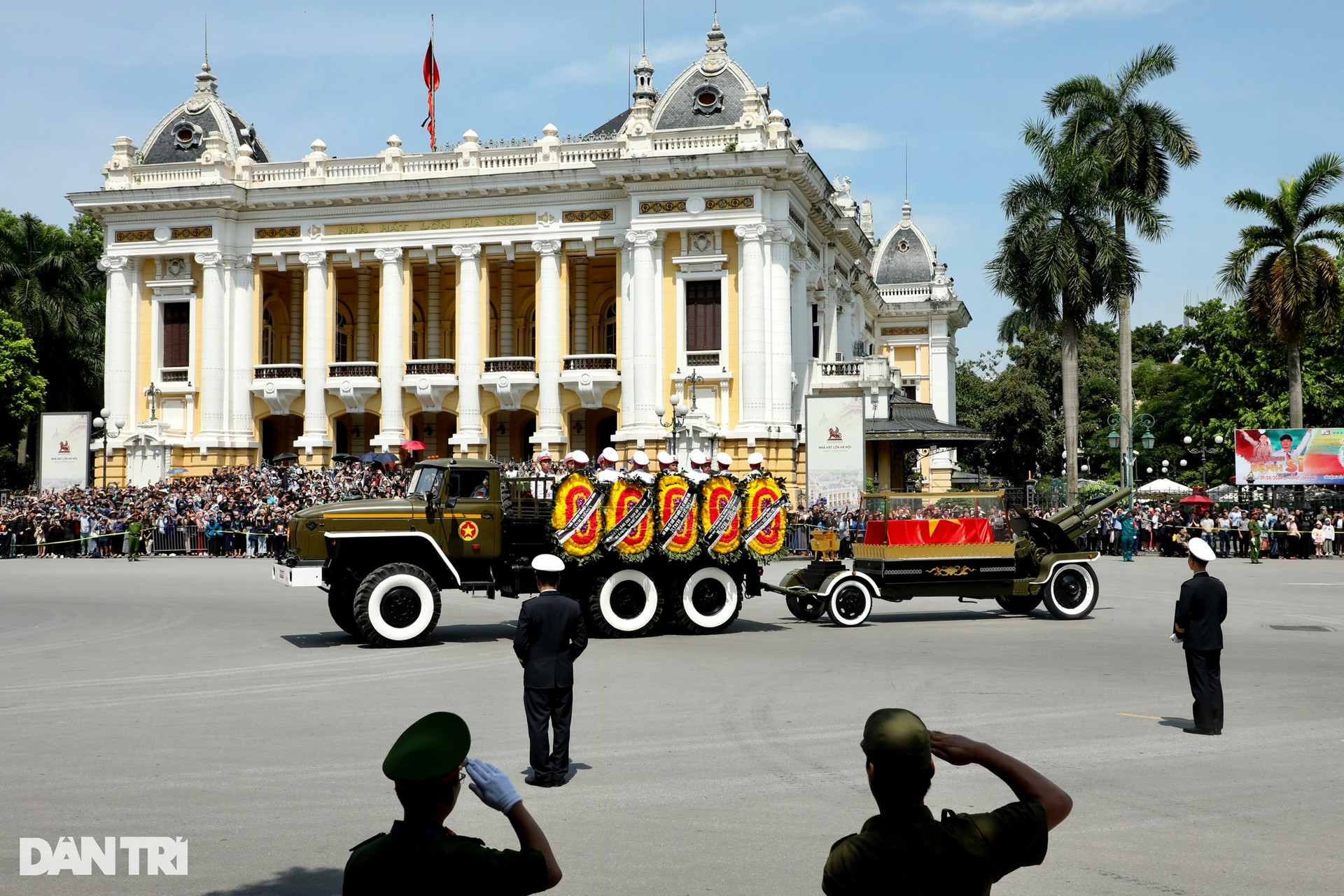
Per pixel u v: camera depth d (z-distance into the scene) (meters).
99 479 55.53
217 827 8.95
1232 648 19.48
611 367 53.44
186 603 26.53
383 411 54.78
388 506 20.94
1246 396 63.03
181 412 55.75
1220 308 64.62
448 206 54.19
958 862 4.11
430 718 4.25
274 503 45.03
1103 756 11.36
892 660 18.09
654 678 16.28
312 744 11.88
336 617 21.00
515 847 8.35
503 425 57.03
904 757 4.17
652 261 51.03
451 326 59.56
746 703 14.24
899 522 23.91
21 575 34.50
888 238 85.38
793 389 53.09
